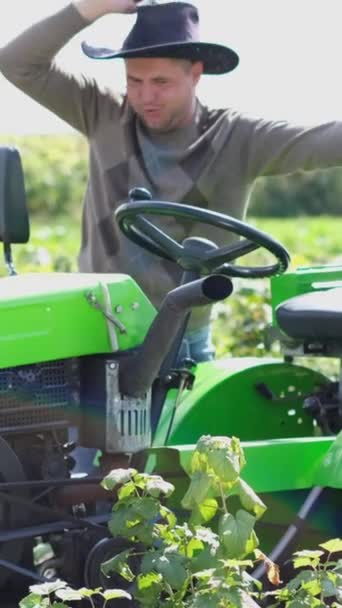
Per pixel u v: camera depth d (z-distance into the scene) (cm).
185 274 589
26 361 569
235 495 585
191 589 512
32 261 1341
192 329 716
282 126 719
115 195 736
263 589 585
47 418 584
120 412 580
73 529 571
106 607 562
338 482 585
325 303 612
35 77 741
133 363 576
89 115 749
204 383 663
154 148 730
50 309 574
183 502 511
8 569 567
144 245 601
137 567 565
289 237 2375
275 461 598
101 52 730
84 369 591
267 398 672
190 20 727
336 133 701
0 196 639
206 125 738
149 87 716
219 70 740
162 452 584
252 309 1049
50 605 507
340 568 518
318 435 673
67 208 3041
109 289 585
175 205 575
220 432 661
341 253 1989
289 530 589
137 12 720
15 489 561
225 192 730
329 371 1030
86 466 611
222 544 505
